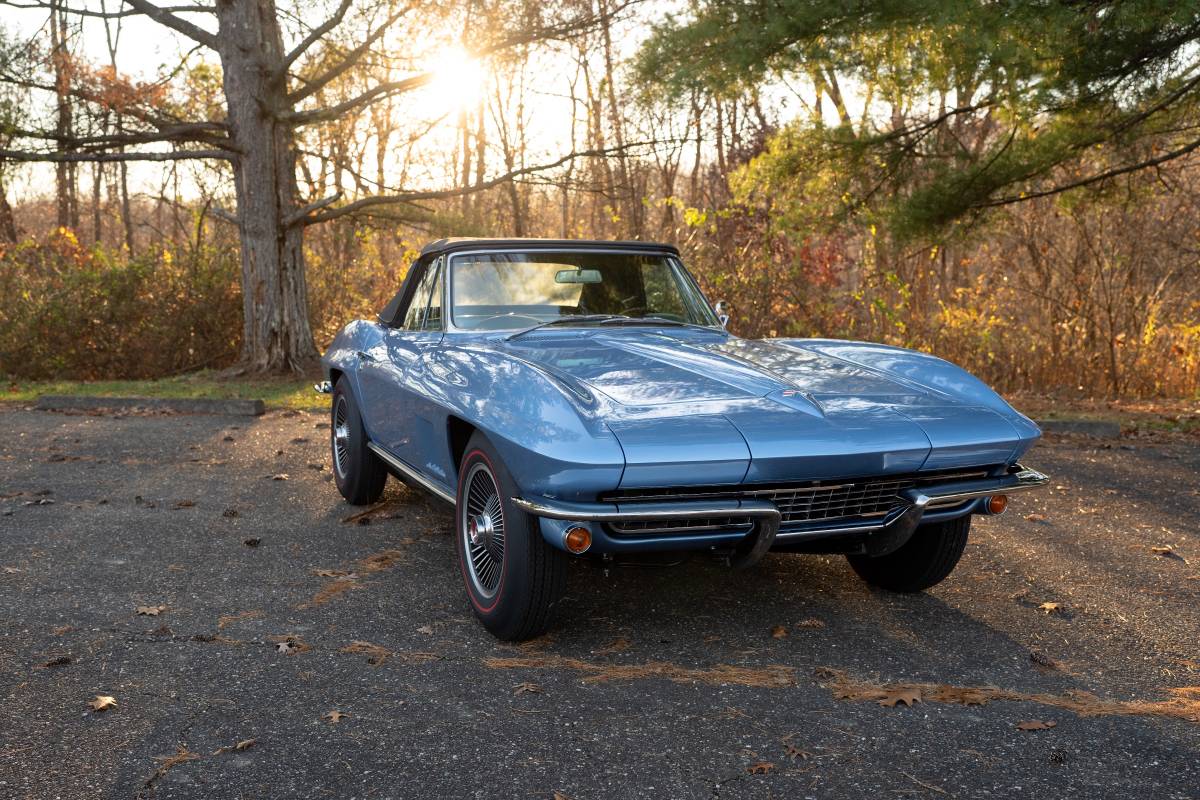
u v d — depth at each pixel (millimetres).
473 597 3693
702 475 3059
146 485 6305
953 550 3928
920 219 9422
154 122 12094
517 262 4836
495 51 12055
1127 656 3471
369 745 2723
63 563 4496
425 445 4234
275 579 4285
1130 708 3008
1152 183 10219
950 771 2600
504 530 3377
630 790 2486
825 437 3158
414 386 4223
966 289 13398
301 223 12961
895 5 7590
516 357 3762
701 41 8383
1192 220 14461
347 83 13266
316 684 3145
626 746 2727
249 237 12664
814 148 9961
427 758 2650
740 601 4031
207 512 5562
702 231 12648
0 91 10961
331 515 5512
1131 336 12773
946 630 3723
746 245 12609
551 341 4215
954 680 3232
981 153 9812
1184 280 15242
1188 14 6969
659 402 3283
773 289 12305
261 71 12359
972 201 9359
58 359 13641
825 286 13438
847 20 7867
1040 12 7625
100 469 6844
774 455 3070
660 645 3520
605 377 3521
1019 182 9391
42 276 14352
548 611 3398
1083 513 5750
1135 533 5281
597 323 4660
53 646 3455
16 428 8766
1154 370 12188
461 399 3617
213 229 16203
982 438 3363
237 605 3930
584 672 3262
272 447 7789
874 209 10234
